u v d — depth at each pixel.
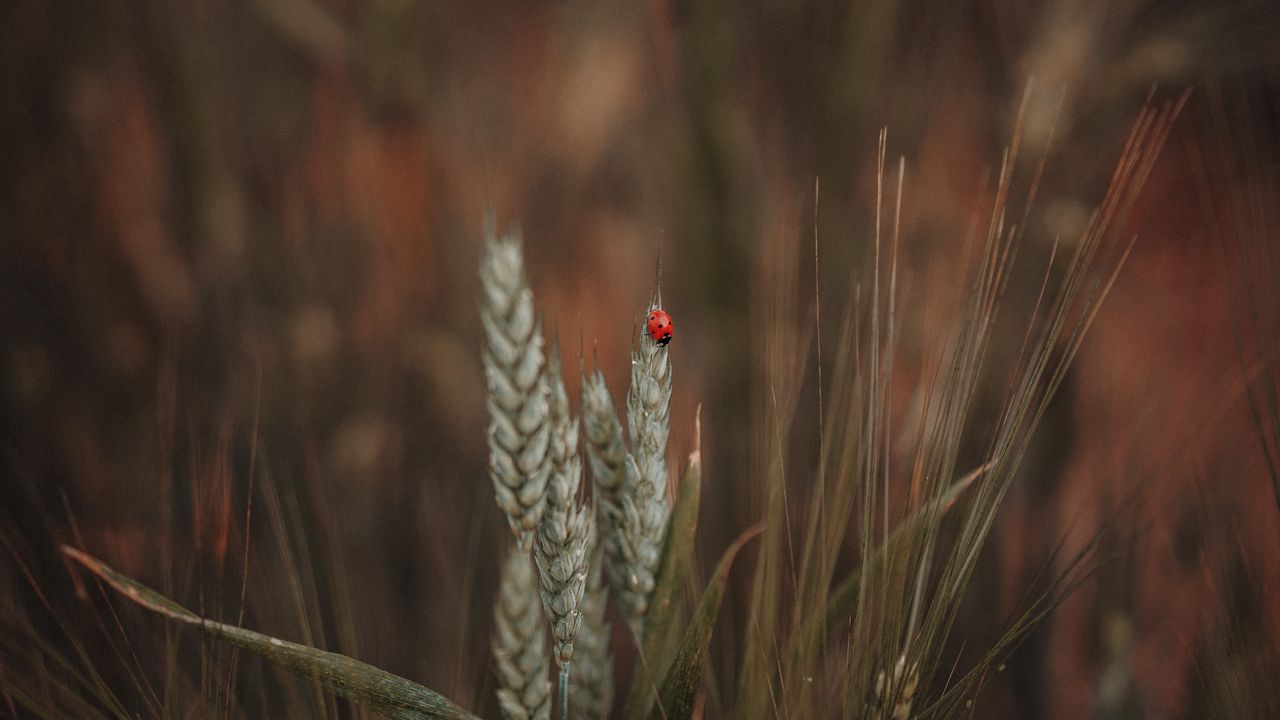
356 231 1.03
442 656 0.84
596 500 0.53
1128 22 0.91
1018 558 0.96
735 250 0.88
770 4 0.96
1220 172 1.02
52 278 0.98
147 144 1.00
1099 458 0.91
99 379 0.96
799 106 0.97
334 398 0.97
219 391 0.95
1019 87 0.91
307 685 0.56
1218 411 0.85
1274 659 0.61
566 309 1.06
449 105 1.05
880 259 0.88
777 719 0.53
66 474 0.91
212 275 0.98
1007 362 0.84
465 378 1.02
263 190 1.01
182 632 0.64
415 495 0.97
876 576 0.52
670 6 1.02
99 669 0.65
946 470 0.51
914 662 0.51
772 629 0.54
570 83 1.05
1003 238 0.91
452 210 1.05
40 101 0.99
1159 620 0.83
